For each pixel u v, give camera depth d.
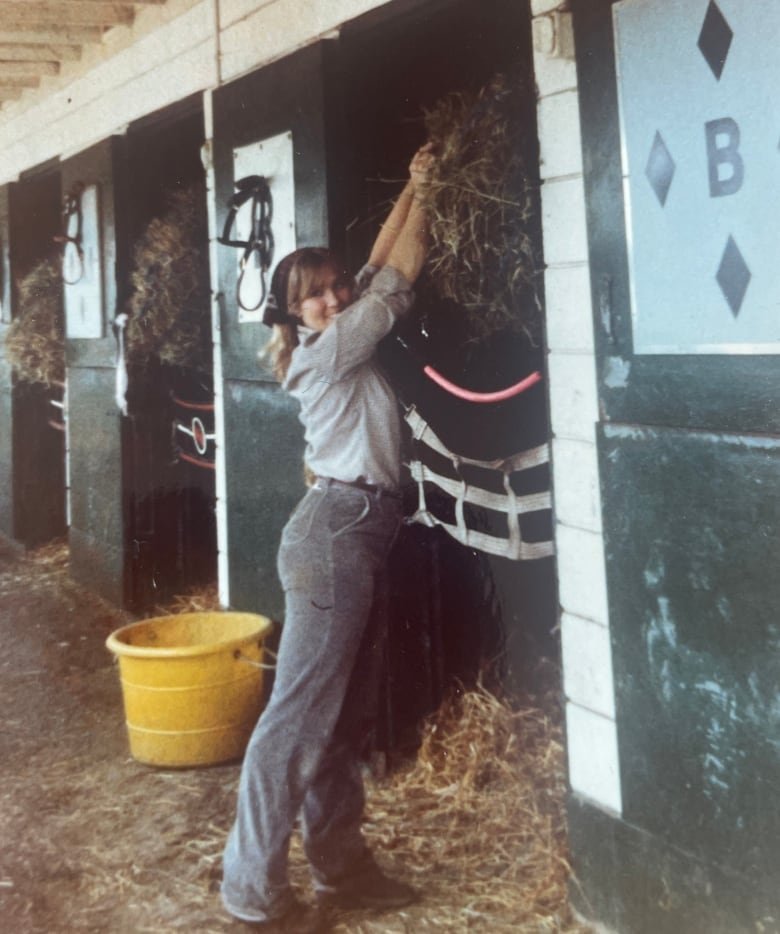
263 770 2.22
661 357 1.99
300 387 2.30
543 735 3.12
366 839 2.74
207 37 3.98
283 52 3.47
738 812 1.92
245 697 3.36
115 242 4.80
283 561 2.30
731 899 1.95
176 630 3.61
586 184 2.12
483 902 2.42
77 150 5.34
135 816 2.99
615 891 2.23
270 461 3.57
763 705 1.85
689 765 2.01
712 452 1.90
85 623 4.90
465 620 3.24
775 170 1.73
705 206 1.86
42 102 5.77
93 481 5.22
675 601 2.01
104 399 5.02
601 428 2.14
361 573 2.25
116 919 2.45
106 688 4.09
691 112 1.87
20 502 6.42
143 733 3.32
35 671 4.31
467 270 2.66
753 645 1.86
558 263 2.26
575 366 2.25
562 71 2.20
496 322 2.76
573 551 2.31
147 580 5.00
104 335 4.96
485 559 3.25
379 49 3.12
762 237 1.77
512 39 3.01
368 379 2.32
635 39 1.96
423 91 3.25
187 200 4.72
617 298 2.08
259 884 2.24
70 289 5.37
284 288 2.38
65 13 4.45
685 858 2.04
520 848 2.65
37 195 6.16
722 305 1.85
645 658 2.09
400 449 2.38
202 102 4.07
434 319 3.12
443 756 3.09
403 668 3.13
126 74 4.72
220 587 4.14
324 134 3.16
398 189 3.26
